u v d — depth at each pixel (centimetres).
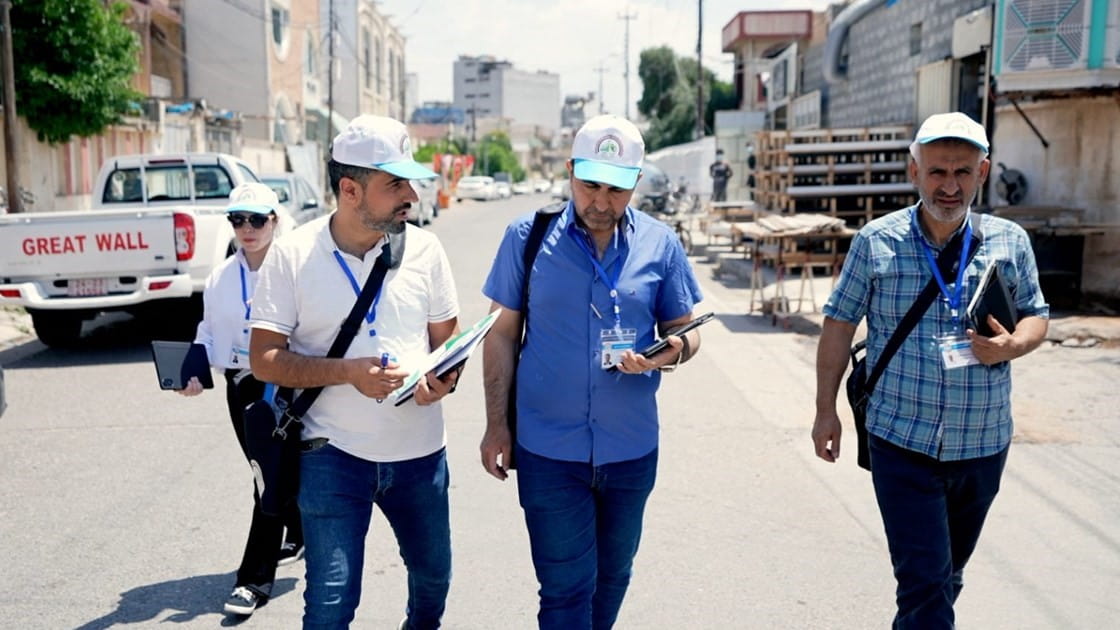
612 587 352
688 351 330
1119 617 426
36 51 1900
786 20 4319
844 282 340
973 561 485
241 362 434
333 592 307
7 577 468
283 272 311
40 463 650
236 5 3903
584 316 326
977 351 314
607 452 327
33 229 965
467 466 637
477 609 434
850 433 709
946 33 1570
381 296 317
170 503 570
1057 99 1163
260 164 3744
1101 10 1032
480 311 1278
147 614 428
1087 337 982
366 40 6000
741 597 443
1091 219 1130
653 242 335
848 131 1608
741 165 3359
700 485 596
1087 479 599
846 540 511
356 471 317
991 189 1316
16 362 1005
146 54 3284
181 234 978
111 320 1275
